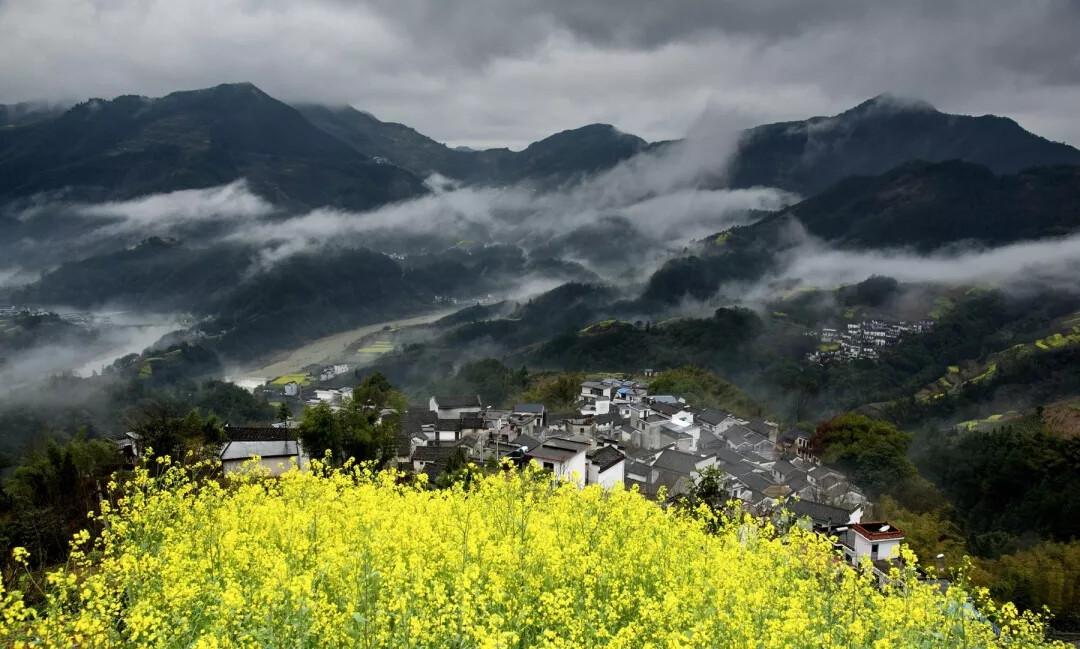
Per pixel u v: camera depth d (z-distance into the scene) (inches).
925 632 413.1
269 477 652.1
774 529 600.7
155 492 484.7
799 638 375.9
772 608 404.8
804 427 3757.4
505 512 521.7
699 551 510.6
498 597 370.6
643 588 437.1
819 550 519.2
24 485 1032.2
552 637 366.3
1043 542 2058.3
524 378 4783.5
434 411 3011.8
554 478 624.1
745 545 551.8
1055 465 2701.8
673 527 544.7
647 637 383.9
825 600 452.1
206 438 1628.9
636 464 2148.1
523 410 3097.9
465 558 417.4
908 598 437.1
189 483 525.7
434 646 338.3
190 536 454.0
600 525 523.8
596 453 1977.1
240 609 339.3
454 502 545.3
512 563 415.5
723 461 2347.4
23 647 320.5
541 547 438.9
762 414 4040.4
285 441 1845.5
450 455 2098.9
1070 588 1596.9
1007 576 1632.6
